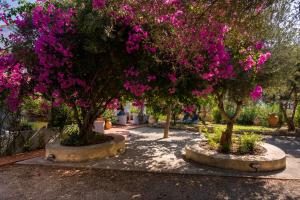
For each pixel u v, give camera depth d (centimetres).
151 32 555
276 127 1627
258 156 707
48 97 747
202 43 525
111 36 550
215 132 930
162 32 548
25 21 652
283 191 547
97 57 634
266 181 604
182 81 601
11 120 827
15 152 822
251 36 535
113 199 489
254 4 406
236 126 1617
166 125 1177
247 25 448
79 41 609
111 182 578
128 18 550
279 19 518
